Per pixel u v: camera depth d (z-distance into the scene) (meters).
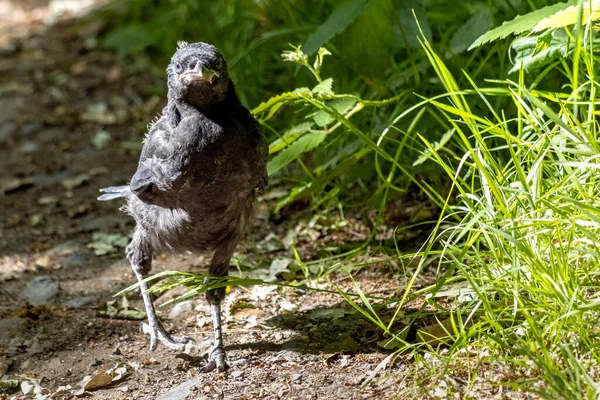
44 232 11.70
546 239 6.86
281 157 9.05
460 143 9.19
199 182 7.57
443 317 7.89
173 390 7.48
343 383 7.10
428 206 10.52
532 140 8.48
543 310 6.56
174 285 7.79
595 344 6.30
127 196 8.67
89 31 19.98
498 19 10.06
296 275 9.57
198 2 16.69
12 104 16.62
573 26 8.05
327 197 10.35
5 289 10.07
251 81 13.00
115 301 9.52
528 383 6.26
